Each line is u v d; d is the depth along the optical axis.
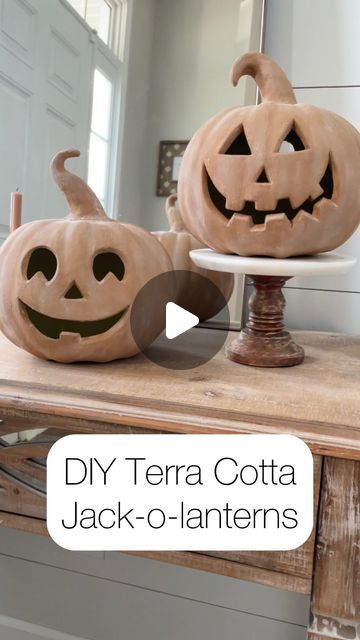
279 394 0.49
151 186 0.86
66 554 0.94
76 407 0.48
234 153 0.57
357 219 0.56
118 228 0.56
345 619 0.43
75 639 0.95
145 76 0.86
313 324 0.86
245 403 0.46
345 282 0.84
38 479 0.52
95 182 0.88
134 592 0.92
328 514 0.43
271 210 0.53
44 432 0.58
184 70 0.84
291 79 0.83
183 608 0.90
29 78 0.90
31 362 0.59
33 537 0.95
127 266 0.55
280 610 0.86
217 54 0.83
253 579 0.45
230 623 0.88
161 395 0.47
